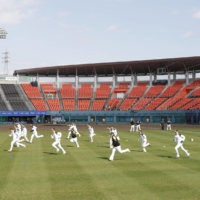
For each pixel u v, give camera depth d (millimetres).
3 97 102688
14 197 15500
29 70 111875
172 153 29500
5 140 42062
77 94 110000
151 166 23125
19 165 23484
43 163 24328
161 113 93625
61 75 118938
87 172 21078
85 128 69250
